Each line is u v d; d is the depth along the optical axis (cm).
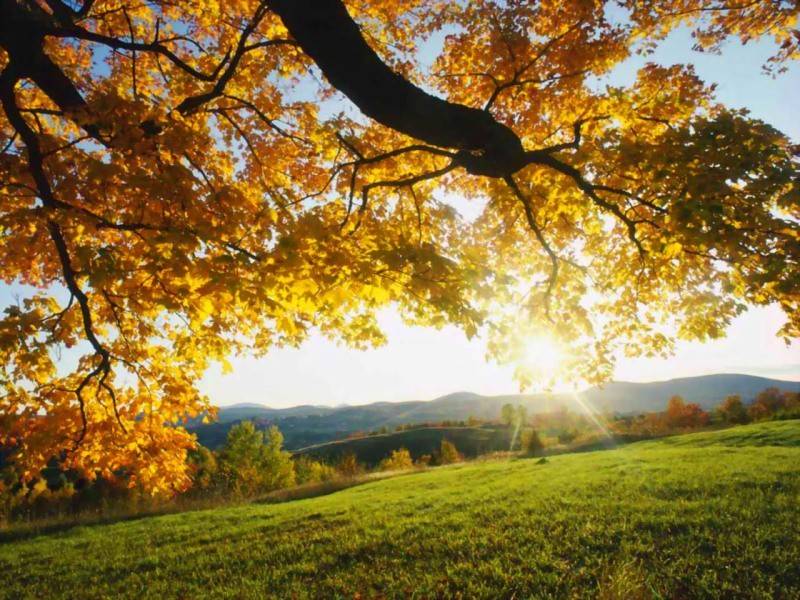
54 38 569
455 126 338
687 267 518
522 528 845
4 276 552
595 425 6919
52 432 475
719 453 1584
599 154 417
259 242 387
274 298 388
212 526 1312
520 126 596
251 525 1255
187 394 566
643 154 388
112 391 491
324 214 429
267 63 608
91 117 334
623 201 492
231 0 581
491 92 589
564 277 661
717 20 670
